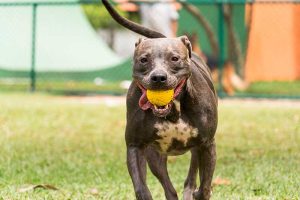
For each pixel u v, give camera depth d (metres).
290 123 14.96
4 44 23.61
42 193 8.45
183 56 6.50
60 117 15.94
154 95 6.32
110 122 15.27
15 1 23.44
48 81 22.94
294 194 8.20
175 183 9.20
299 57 23.03
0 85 22.70
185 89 6.65
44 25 23.64
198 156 7.11
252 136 13.31
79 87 22.41
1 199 8.08
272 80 23.02
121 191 8.59
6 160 10.84
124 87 22.42
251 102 19.47
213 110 6.88
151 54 6.46
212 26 23.64
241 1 22.95
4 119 15.47
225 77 21.58
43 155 11.41
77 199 8.12
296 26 23.08
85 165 10.49
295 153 11.38
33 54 20.94
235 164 10.40
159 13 22.64
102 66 23.61
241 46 23.14
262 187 8.67
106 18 24.92
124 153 11.66
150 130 6.73
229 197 8.16
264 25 23.16
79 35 23.83
